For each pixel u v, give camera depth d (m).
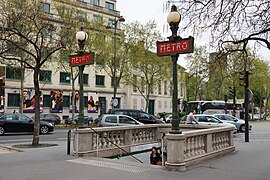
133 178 7.64
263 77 46.84
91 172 8.31
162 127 15.42
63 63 35.91
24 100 40.62
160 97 60.97
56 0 28.19
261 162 10.12
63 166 9.13
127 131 13.34
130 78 40.72
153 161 12.54
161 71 39.34
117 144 12.72
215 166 9.34
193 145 9.59
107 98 50.28
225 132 12.21
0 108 37.94
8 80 39.75
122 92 52.38
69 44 18.78
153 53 38.50
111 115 20.47
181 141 8.62
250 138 21.70
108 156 12.03
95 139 11.57
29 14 16.62
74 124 35.22
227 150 12.02
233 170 8.73
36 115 14.84
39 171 8.42
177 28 8.79
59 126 34.53
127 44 37.81
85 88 47.53
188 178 7.68
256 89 51.25
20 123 23.69
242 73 11.17
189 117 22.70
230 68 10.09
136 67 39.12
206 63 10.08
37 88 14.85
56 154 11.45
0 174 8.04
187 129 15.70
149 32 38.09
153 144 14.95
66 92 45.25
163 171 8.48
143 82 41.94
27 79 41.34
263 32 8.43
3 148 13.60
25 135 23.42
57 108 43.91
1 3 19.89
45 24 17.14
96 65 45.22
